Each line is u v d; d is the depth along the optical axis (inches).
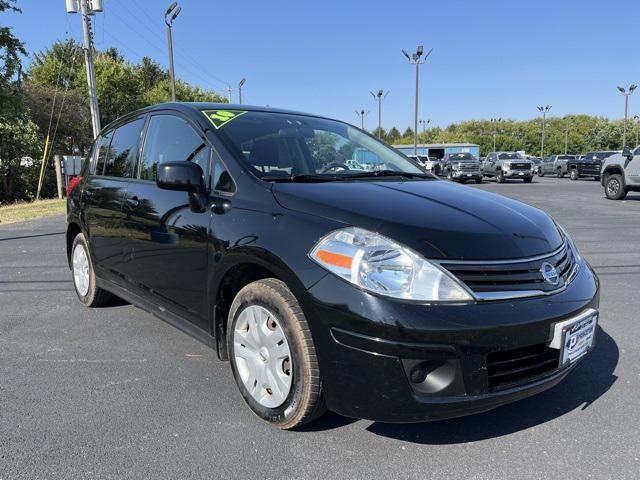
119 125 177.3
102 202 165.6
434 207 105.7
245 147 126.1
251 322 108.7
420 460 96.3
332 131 155.4
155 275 139.0
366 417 91.2
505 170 1181.7
